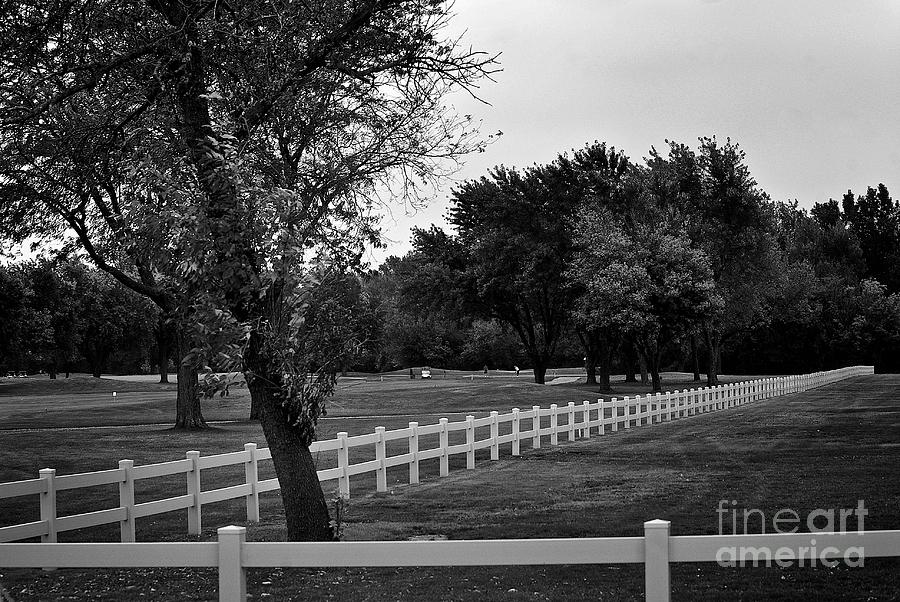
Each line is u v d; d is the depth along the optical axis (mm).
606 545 6516
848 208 145625
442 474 23875
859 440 27969
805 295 104875
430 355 123875
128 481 14617
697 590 10453
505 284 71312
